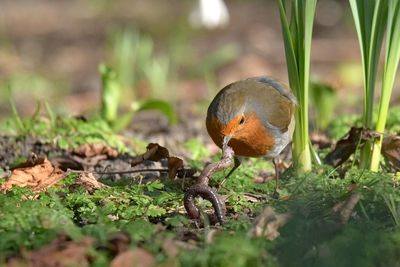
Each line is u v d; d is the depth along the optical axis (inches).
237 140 384.2
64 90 932.6
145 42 984.3
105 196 341.7
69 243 259.1
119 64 916.0
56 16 1409.9
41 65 1071.6
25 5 1531.7
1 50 1138.0
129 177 404.5
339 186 346.9
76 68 1050.1
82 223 323.3
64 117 561.6
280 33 1216.2
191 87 930.7
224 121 372.2
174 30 1234.6
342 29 1192.8
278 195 367.9
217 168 354.9
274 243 275.0
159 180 398.0
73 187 367.9
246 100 381.4
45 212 292.4
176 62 1037.8
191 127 678.5
